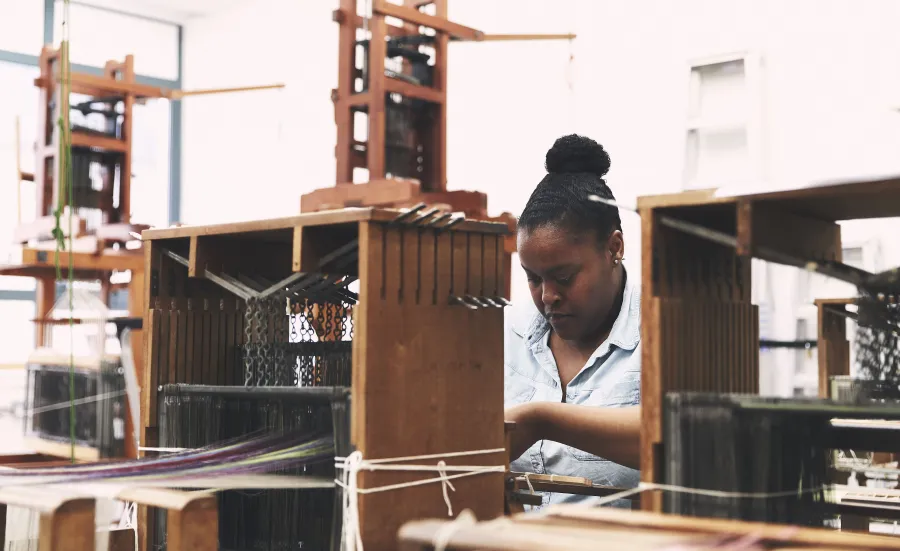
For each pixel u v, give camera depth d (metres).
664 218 1.13
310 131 5.94
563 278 1.84
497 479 1.36
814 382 2.43
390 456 1.25
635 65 4.36
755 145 3.93
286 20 6.14
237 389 1.40
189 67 6.82
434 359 1.30
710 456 1.10
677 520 0.94
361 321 1.24
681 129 4.20
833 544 0.88
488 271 1.38
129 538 1.54
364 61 3.61
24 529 1.44
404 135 3.64
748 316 1.29
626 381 1.93
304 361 1.50
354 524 1.20
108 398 2.51
